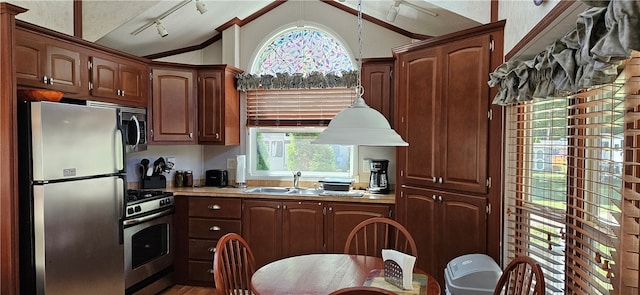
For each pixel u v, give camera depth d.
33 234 2.46
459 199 2.87
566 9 1.53
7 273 2.39
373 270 2.28
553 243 2.07
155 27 3.72
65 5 3.32
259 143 4.51
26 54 2.60
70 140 2.63
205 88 4.12
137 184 4.12
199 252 3.94
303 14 4.32
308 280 2.13
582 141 1.89
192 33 4.19
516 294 1.88
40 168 2.44
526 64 2.05
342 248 3.68
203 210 3.92
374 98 3.91
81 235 2.73
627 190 1.42
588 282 1.68
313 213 3.74
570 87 1.62
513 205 2.53
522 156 2.48
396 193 3.43
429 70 3.06
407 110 3.27
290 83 4.20
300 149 4.43
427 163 3.10
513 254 2.52
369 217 3.61
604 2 1.21
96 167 2.85
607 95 1.73
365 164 4.24
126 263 3.21
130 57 3.58
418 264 3.20
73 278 2.68
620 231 1.42
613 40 1.13
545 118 2.16
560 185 2.13
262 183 4.43
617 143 1.66
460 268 2.48
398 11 3.38
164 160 4.27
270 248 3.83
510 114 2.54
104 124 2.92
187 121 4.07
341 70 4.18
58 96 2.63
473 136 2.75
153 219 3.56
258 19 4.42
